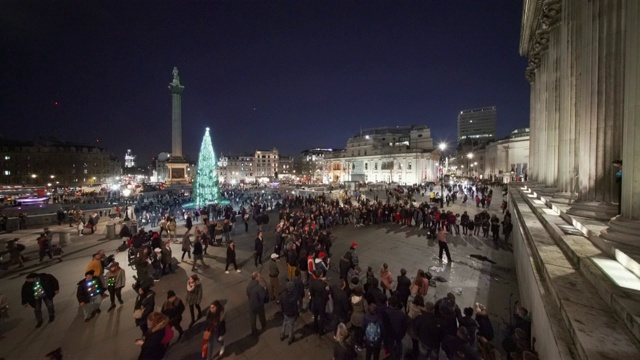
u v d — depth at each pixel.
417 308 5.25
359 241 13.27
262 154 103.56
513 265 9.59
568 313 2.79
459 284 8.16
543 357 3.36
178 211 24.22
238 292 8.02
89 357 5.27
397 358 4.82
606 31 5.72
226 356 5.26
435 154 66.81
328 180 81.31
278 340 5.74
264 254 11.72
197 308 6.50
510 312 6.59
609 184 5.82
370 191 40.38
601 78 5.87
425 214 15.41
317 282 5.99
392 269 9.54
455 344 4.10
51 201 31.94
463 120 108.75
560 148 9.54
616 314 2.69
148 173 123.69
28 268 9.90
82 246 12.92
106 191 45.72
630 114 3.97
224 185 68.56
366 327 4.58
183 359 5.19
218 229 13.13
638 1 3.78
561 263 4.09
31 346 5.55
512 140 51.28
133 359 5.23
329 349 5.46
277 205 26.05
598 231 4.64
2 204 25.84
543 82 13.34
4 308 5.89
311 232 11.40
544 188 11.44
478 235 13.56
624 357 2.11
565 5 8.95
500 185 42.75
